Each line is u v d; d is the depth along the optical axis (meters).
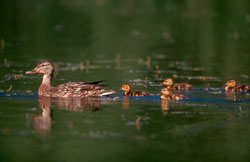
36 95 15.84
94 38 31.14
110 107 13.99
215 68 21.78
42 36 30.94
